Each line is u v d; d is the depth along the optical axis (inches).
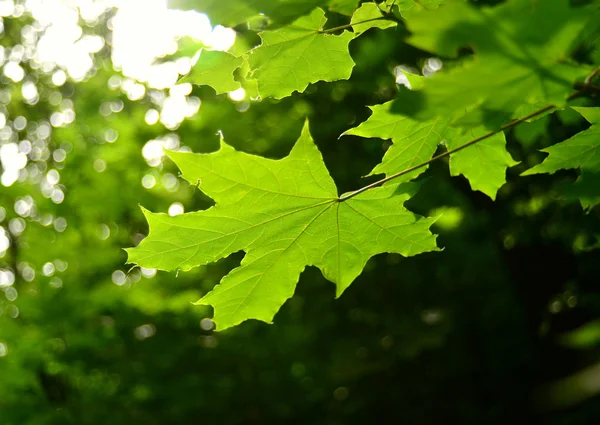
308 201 75.8
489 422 306.2
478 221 304.5
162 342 285.7
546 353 297.9
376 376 333.4
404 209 78.5
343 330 344.2
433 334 327.0
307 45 79.7
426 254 325.7
